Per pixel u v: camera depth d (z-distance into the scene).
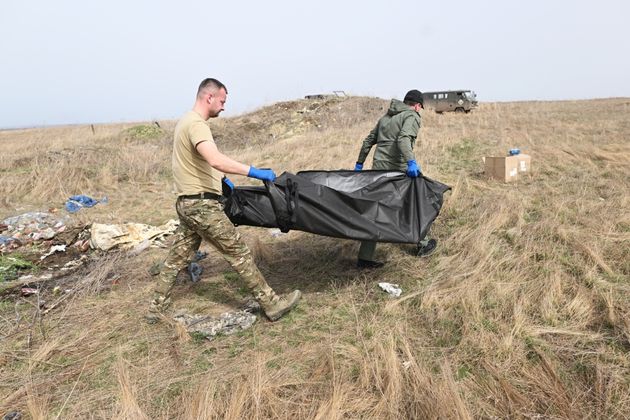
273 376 2.55
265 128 17.36
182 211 2.96
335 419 2.18
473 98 19.95
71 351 2.95
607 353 2.58
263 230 5.41
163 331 3.15
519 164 6.62
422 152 8.58
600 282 3.31
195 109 2.96
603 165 6.88
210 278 4.11
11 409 2.40
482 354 2.68
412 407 2.29
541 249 3.92
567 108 18.09
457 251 4.18
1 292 3.94
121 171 8.70
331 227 3.16
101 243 5.00
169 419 2.29
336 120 17.75
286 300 3.29
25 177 7.84
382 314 3.23
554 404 2.28
